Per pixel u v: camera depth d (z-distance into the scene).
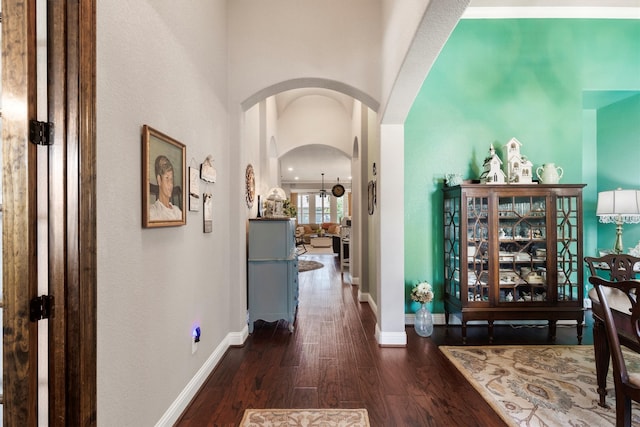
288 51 2.96
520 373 2.40
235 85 2.97
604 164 3.98
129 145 1.45
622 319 1.73
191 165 2.13
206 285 2.39
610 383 2.24
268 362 2.62
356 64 2.96
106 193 1.29
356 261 5.63
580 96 3.58
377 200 3.21
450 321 3.56
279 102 6.40
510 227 3.13
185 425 1.83
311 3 2.98
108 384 1.30
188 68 2.10
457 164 3.60
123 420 1.39
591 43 3.59
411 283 3.59
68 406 1.16
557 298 3.08
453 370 2.46
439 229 3.60
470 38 3.61
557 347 2.90
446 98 3.61
